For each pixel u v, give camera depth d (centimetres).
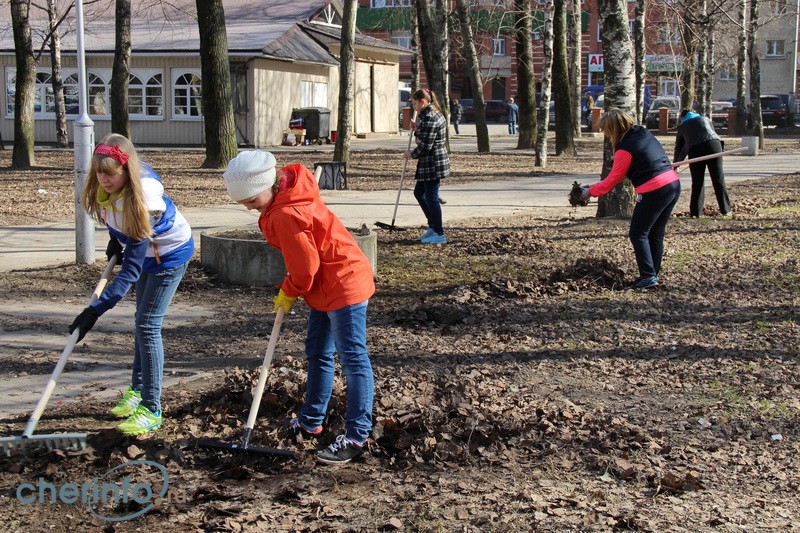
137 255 486
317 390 503
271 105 3322
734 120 4503
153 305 516
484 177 2222
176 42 3372
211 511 416
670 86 5188
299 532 396
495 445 498
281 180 461
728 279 962
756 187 1962
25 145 2323
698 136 1408
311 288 477
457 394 573
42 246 1155
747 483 457
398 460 484
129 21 2403
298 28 3675
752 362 671
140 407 518
